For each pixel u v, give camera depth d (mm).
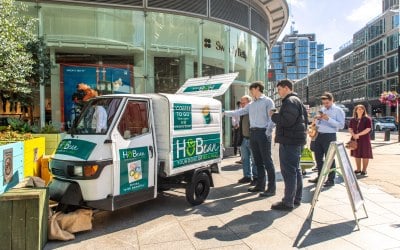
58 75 10797
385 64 64625
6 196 3891
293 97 5656
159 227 4961
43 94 10430
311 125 8008
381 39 66125
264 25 17125
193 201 5961
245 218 5305
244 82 14633
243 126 7758
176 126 5660
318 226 4930
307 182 7828
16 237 3902
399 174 8867
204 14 12719
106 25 11383
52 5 10781
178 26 12359
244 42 14680
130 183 5066
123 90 11586
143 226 5008
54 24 10820
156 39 12000
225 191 7023
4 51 6609
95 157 4684
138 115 5293
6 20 6727
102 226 5012
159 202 6234
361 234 4617
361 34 75000
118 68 11523
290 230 4781
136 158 5160
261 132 6617
